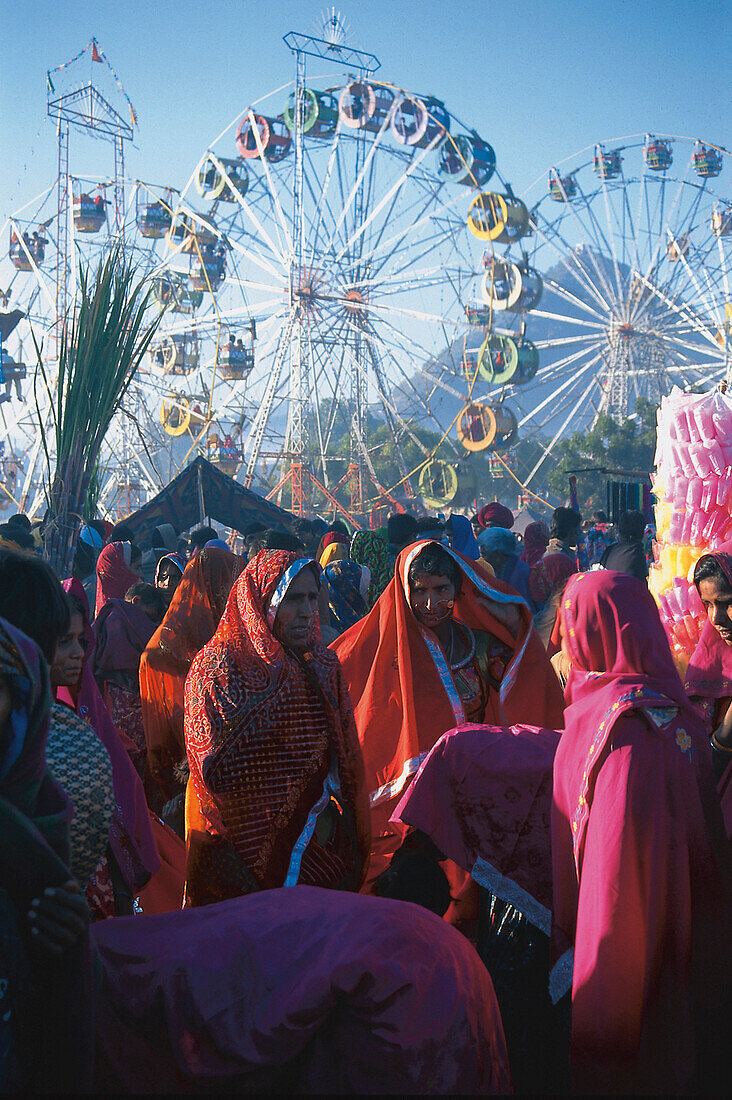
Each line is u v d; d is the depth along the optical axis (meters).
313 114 54.19
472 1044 1.60
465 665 3.38
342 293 58.75
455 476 61.22
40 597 1.68
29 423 51.91
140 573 6.67
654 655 2.21
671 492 3.96
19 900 1.34
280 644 2.54
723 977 2.19
